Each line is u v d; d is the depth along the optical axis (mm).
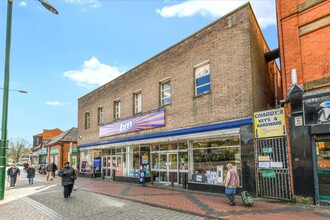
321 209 8289
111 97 21656
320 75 9234
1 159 11586
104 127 22047
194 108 13758
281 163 9906
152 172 16422
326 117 8789
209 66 13445
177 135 14508
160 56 16578
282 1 10648
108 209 9039
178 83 14992
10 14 12109
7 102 11891
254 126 10906
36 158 50719
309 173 9016
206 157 13000
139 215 8102
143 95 17766
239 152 11477
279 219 7195
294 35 10117
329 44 9148
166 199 10688
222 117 12273
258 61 12430
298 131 9469
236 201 9969
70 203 10297
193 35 14375
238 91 11750
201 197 11023
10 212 8711
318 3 9531
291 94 9836
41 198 11695
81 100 26797
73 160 32688
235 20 12266
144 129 17203
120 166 19969
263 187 10398
